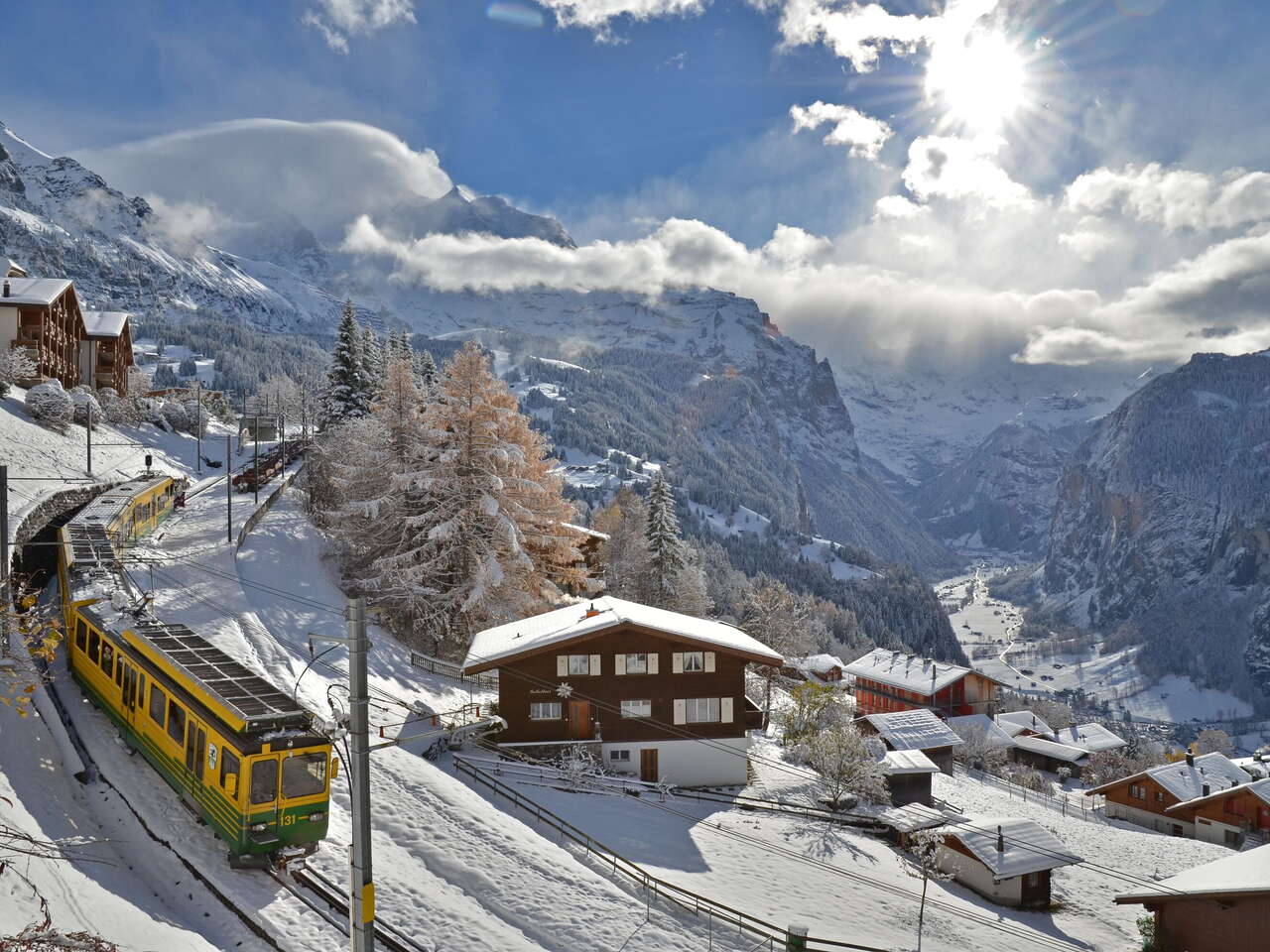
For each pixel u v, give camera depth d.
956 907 33.03
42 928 12.88
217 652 24.44
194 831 20.67
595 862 27.22
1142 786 65.88
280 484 71.25
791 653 91.50
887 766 47.00
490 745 38.19
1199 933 29.12
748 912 26.61
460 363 50.06
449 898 21.36
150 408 93.94
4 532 25.55
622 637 40.22
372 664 42.12
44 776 21.41
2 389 65.19
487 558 47.34
